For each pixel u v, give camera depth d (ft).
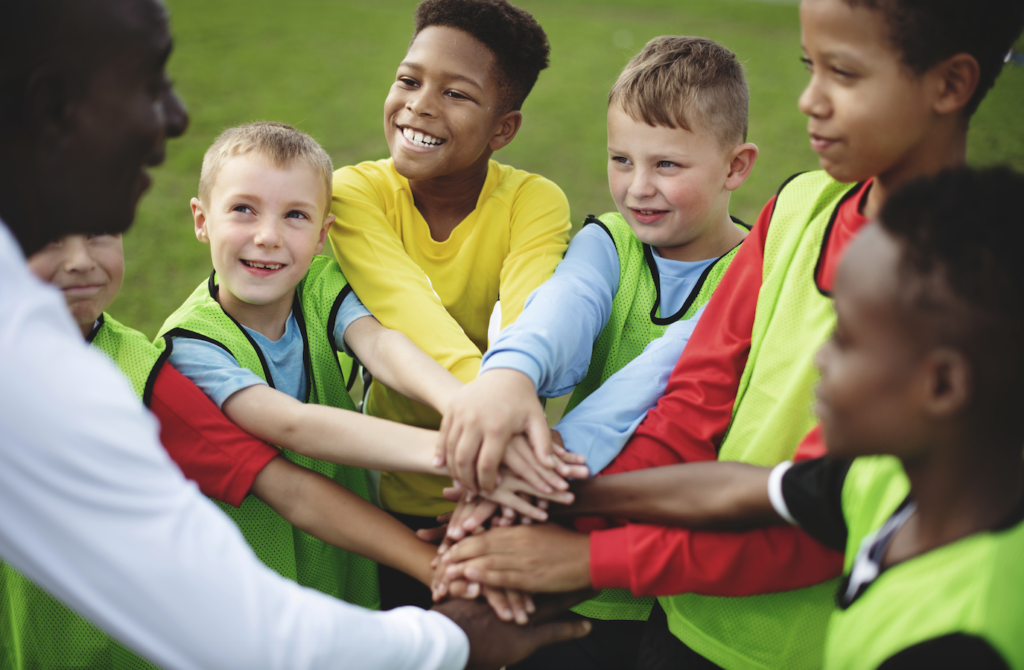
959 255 2.38
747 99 5.01
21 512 2.37
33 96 2.61
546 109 25.20
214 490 4.32
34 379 2.30
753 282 4.24
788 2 47.93
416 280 5.13
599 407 4.36
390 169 5.86
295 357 4.99
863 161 3.39
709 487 3.67
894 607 2.67
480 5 5.22
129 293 13.04
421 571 4.24
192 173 18.70
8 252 2.38
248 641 2.57
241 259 4.63
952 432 2.50
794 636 3.82
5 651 4.36
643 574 3.70
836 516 3.27
